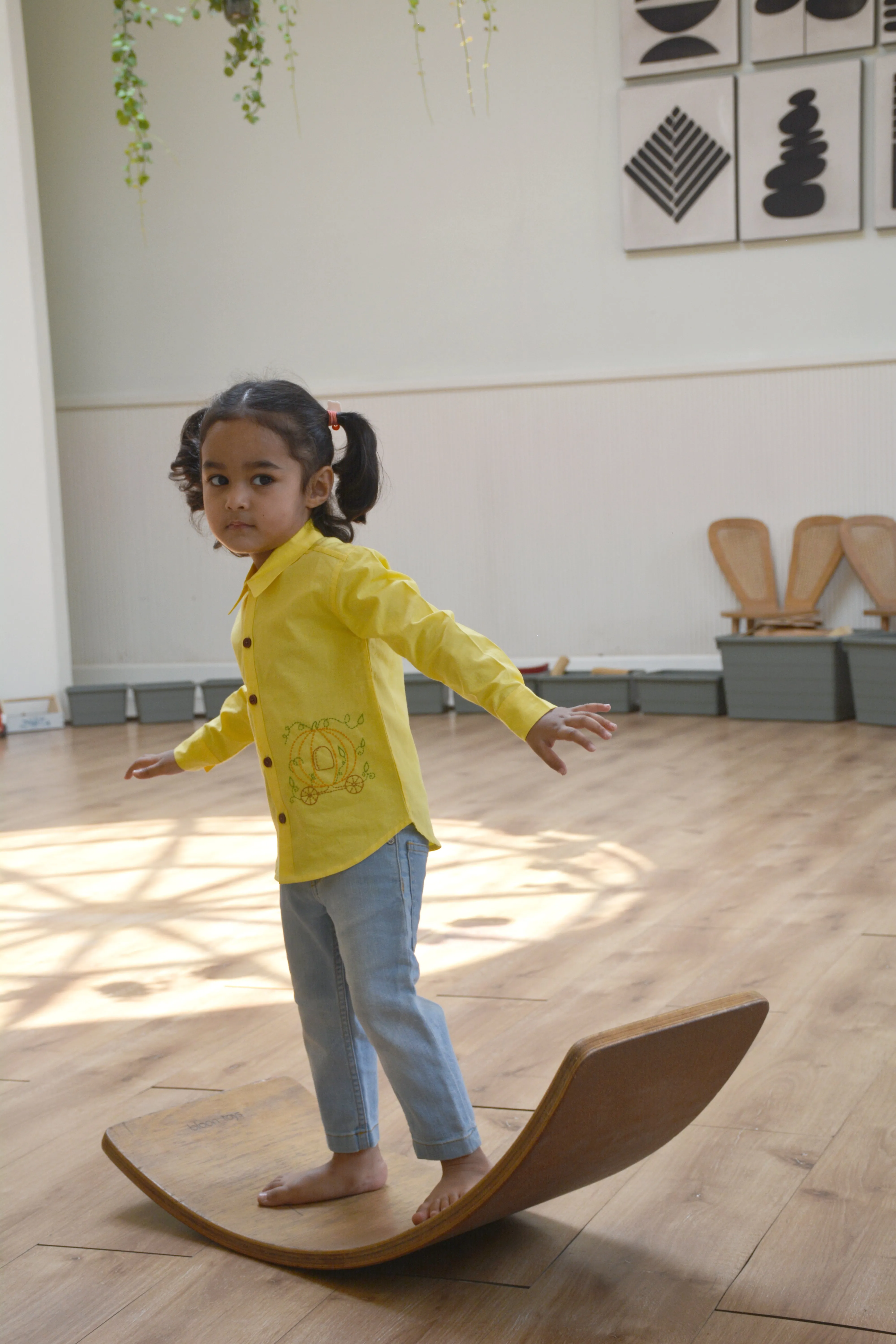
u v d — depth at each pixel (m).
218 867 3.40
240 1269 1.43
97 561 7.03
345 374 6.66
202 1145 1.69
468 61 5.87
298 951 1.53
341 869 1.43
